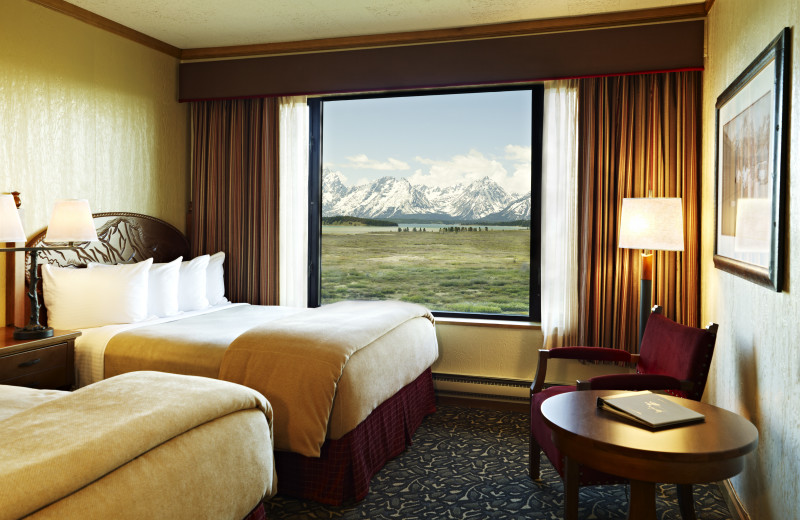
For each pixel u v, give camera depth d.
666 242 3.42
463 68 4.22
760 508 2.36
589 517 2.63
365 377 2.86
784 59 2.07
